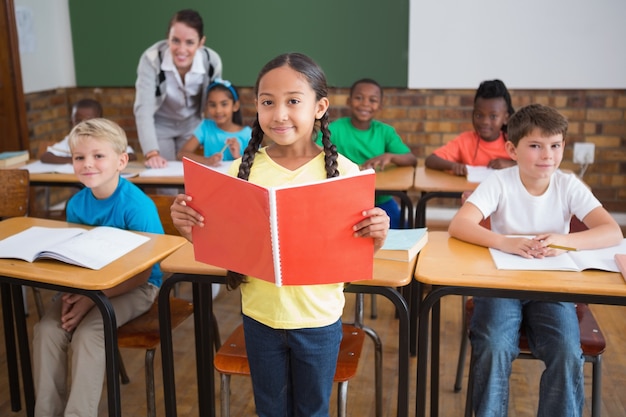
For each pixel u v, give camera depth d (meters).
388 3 4.55
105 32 4.91
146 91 3.66
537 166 2.08
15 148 4.59
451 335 3.07
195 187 1.56
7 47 4.44
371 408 2.47
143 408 2.50
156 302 2.32
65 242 2.05
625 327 3.14
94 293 1.88
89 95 5.05
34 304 3.45
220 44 4.79
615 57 4.40
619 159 4.58
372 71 4.68
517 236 2.07
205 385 2.19
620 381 2.64
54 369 2.14
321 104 1.59
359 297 2.20
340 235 1.49
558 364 1.91
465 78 4.58
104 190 2.32
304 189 1.43
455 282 1.78
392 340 3.02
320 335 1.60
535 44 4.46
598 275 1.81
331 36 4.66
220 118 3.54
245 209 1.49
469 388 2.09
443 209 4.88
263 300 1.61
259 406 1.71
